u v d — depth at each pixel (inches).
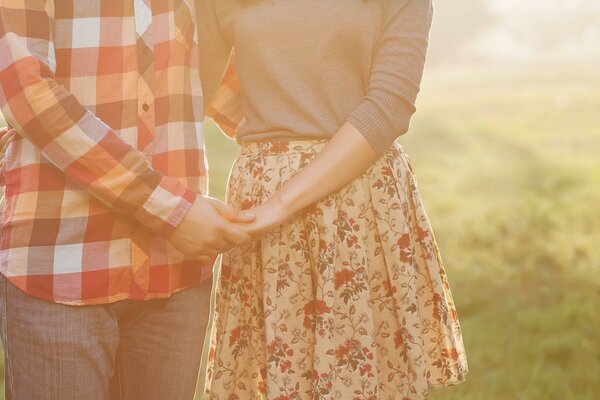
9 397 87.4
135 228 86.7
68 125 78.7
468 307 219.6
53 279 83.5
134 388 93.3
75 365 84.9
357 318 91.8
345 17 91.1
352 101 93.1
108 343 87.4
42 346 84.1
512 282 241.4
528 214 310.8
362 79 93.9
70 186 83.5
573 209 318.3
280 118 92.7
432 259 96.7
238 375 97.0
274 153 93.3
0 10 78.7
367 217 92.9
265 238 92.6
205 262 86.0
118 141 80.2
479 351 186.4
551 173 406.0
